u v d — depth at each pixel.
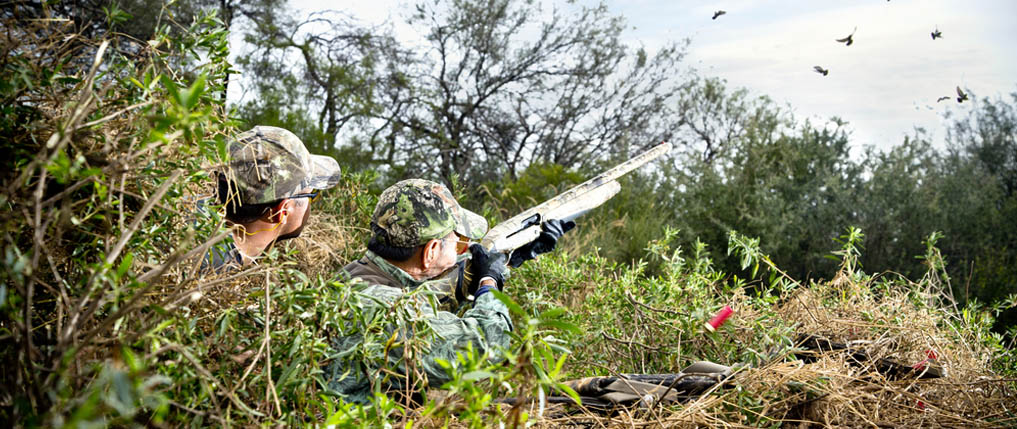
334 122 15.52
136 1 8.08
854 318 3.00
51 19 1.61
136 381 1.09
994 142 13.43
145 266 1.66
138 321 1.45
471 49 17.91
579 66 18.33
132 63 1.66
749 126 11.27
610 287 3.61
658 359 3.20
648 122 18.83
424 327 1.88
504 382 1.55
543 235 3.06
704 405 2.11
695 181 10.71
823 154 10.48
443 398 1.73
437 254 2.44
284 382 1.60
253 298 1.73
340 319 1.73
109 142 1.45
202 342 1.55
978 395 2.40
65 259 1.53
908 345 2.73
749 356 2.52
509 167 18.20
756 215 9.81
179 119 1.29
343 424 1.54
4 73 1.51
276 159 2.52
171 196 1.62
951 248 9.48
